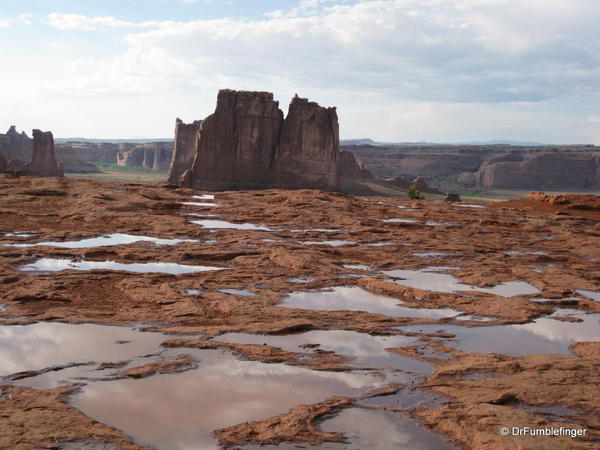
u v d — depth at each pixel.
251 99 148.75
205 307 15.16
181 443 7.78
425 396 9.54
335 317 14.62
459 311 15.90
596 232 35.56
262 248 23.97
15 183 44.72
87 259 21.69
